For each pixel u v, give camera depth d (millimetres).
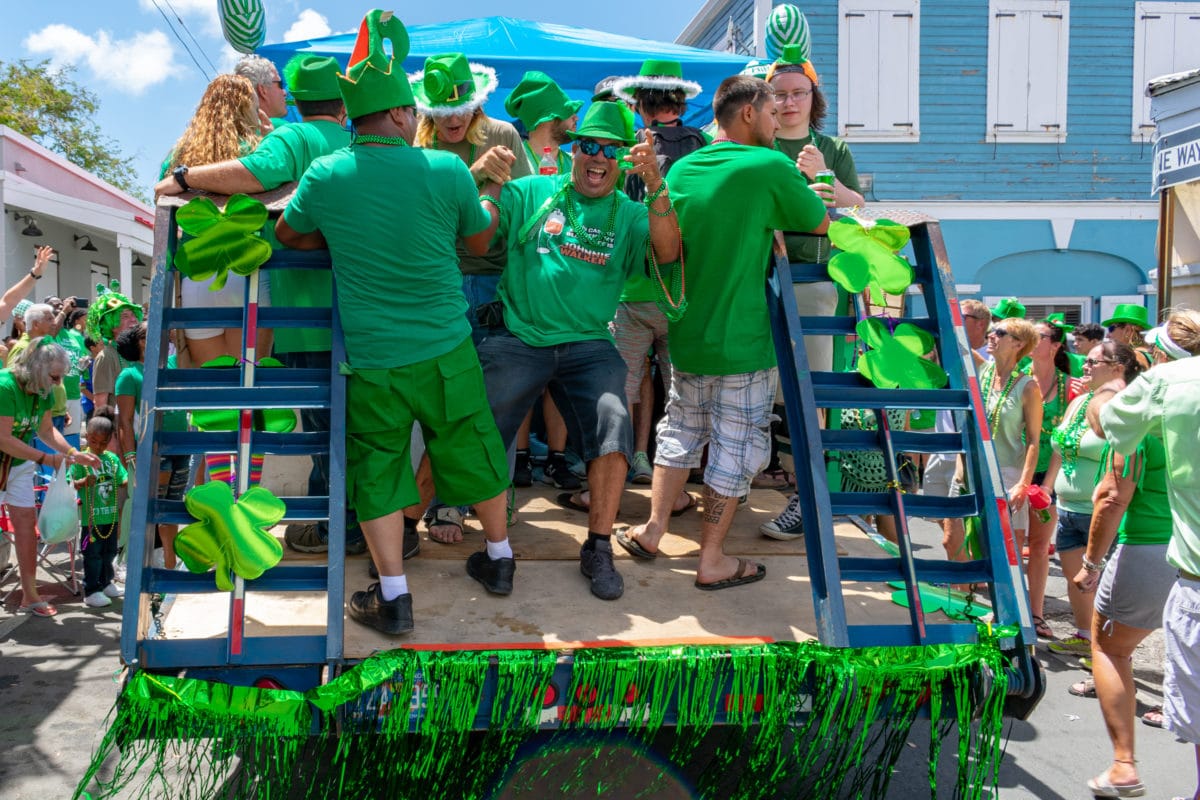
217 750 2564
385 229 2824
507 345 3359
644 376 4711
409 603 2816
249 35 5250
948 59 14438
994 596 2859
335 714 2535
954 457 5441
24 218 14555
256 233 3148
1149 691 4910
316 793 3363
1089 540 3756
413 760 2598
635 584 3285
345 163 2832
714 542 3293
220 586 2582
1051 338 5797
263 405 2795
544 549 3535
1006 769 3998
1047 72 14547
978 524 3025
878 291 3188
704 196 3195
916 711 2773
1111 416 3502
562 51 6516
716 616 3033
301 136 3293
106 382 7742
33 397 5863
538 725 2629
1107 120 14703
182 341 3656
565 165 4645
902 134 14508
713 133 4809
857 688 2654
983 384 5754
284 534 3604
